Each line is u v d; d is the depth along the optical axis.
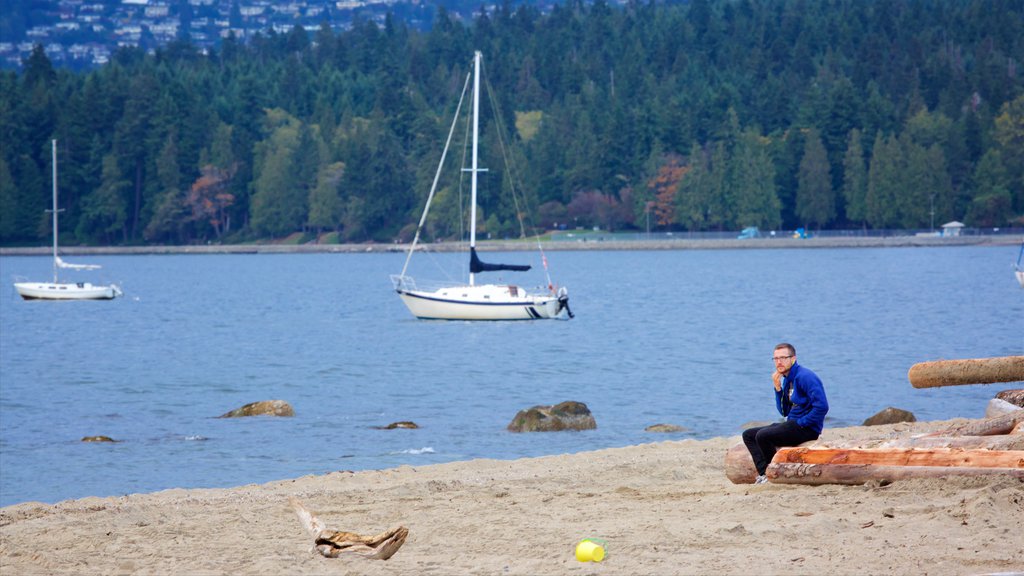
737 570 20.55
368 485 34.84
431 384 77.44
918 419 57.66
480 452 49.62
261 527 26.92
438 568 21.80
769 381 74.94
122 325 136.25
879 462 26.89
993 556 20.78
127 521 28.30
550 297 127.69
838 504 25.45
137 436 56.12
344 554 22.98
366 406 66.75
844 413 60.56
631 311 143.38
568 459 39.19
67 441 54.94
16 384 80.44
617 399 67.88
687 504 27.08
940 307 142.62
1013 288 178.88
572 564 21.52
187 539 25.69
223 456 49.91
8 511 31.25
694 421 58.38
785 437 28.48
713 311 141.75
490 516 27.00
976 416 57.34
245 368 89.38
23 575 23.11
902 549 21.47
